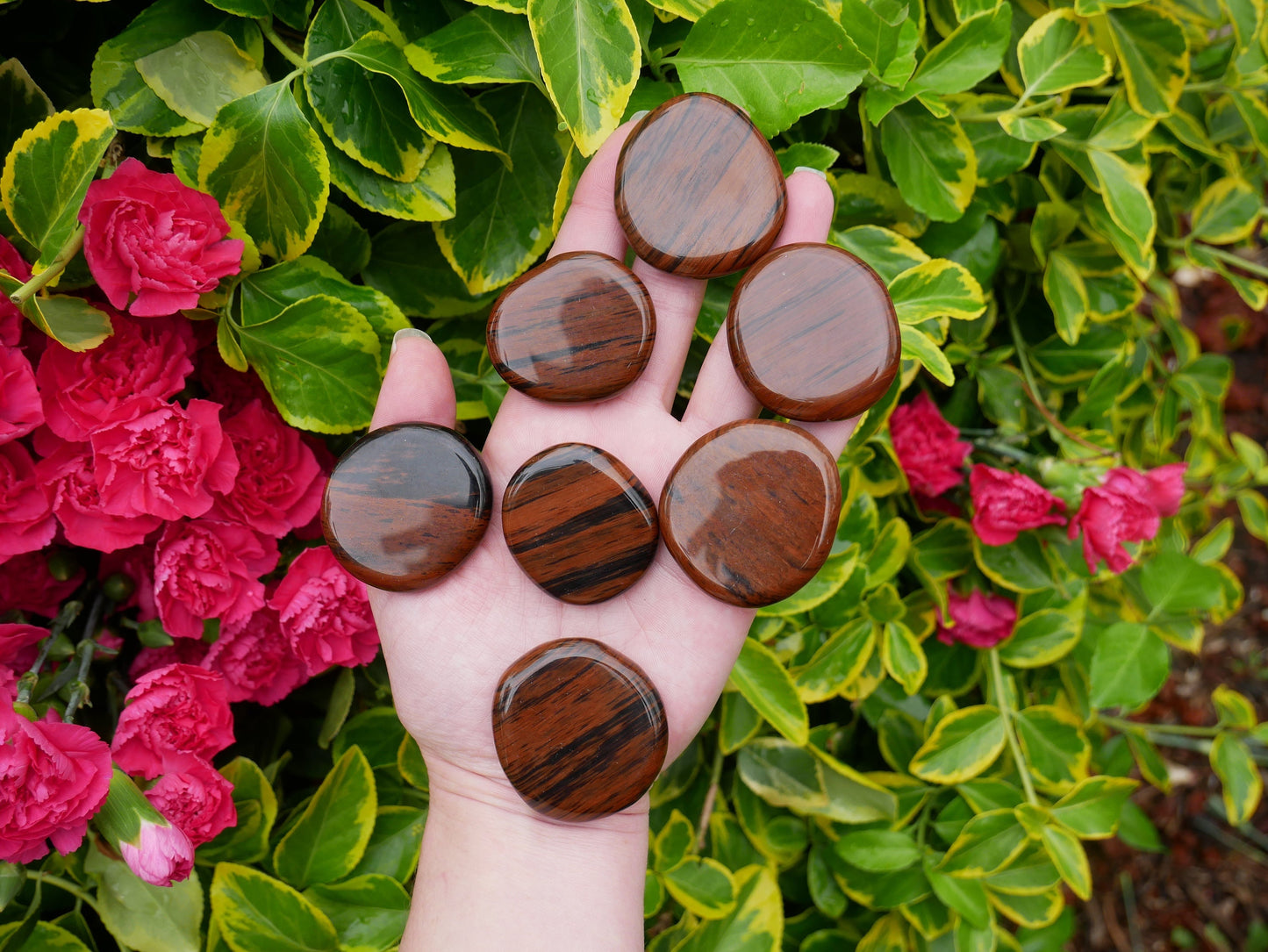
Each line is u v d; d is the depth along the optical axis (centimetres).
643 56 25
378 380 24
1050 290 31
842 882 32
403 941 23
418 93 23
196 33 23
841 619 31
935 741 31
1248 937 57
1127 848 59
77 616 25
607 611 25
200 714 23
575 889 23
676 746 25
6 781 20
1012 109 28
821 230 25
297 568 24
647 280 26
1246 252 67
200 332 25
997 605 33
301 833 26
